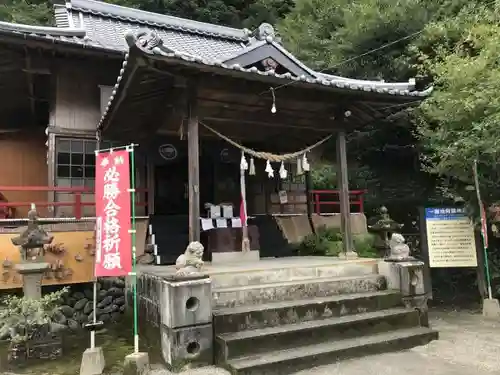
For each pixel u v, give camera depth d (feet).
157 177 40.73
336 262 25.43
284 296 21.08
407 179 43.29
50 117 34.32
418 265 23.48
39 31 31.19
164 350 17.94
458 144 26.07
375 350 19.22
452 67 26.86
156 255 30.66
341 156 29.27
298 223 39.47
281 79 22.62
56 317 26.32
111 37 38.99
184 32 46.65
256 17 79.30
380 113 30.32
